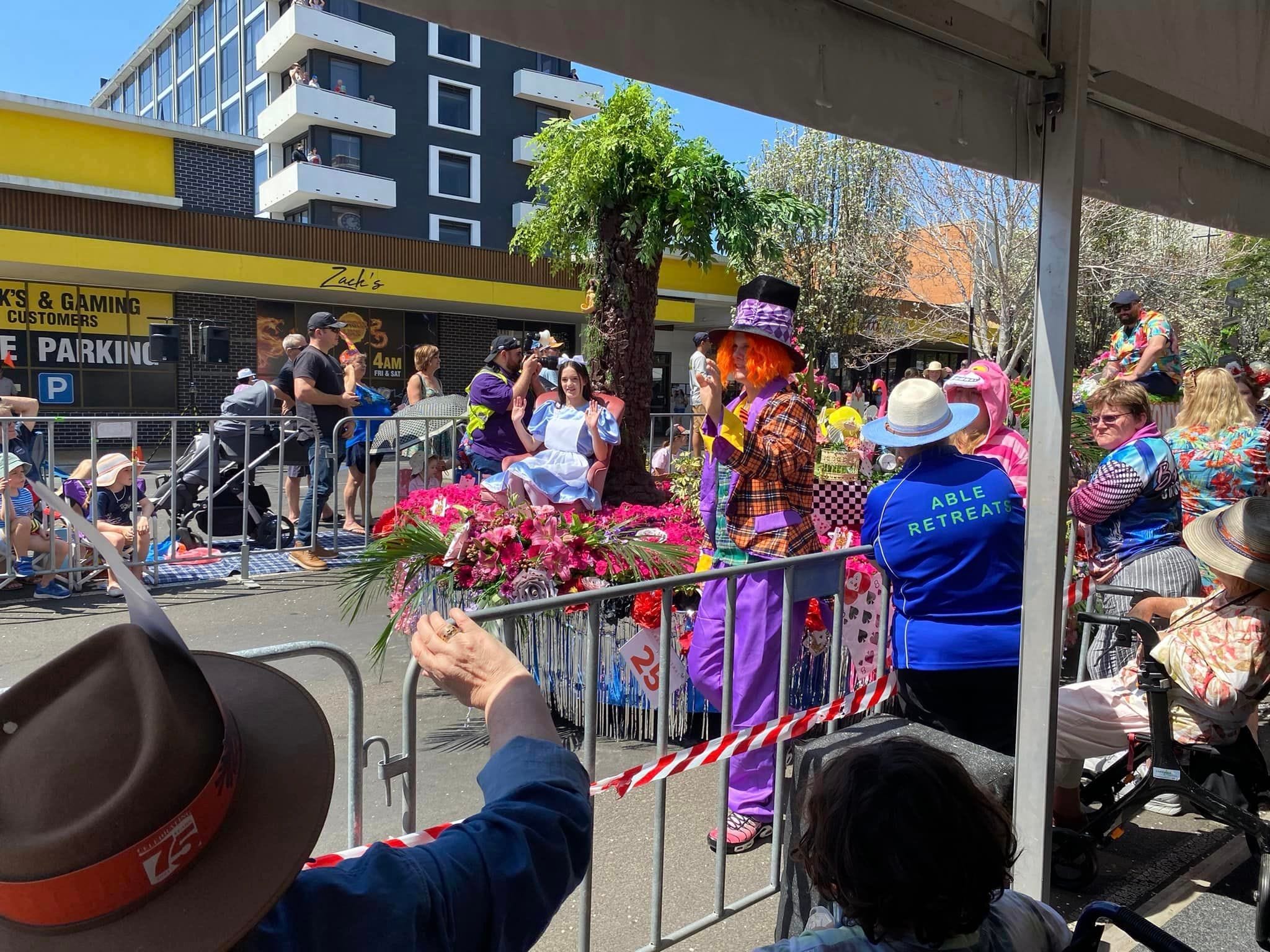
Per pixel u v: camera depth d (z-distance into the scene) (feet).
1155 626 10.17
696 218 19.39
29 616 18.24
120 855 2.39
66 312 61.82
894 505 9.28
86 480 20.47
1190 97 8.86
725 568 8.59
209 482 21.70
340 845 10.24
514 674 4.33
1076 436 19.84
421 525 14.39
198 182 64.03
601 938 8.71
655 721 13.12
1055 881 9.77
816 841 4.39
